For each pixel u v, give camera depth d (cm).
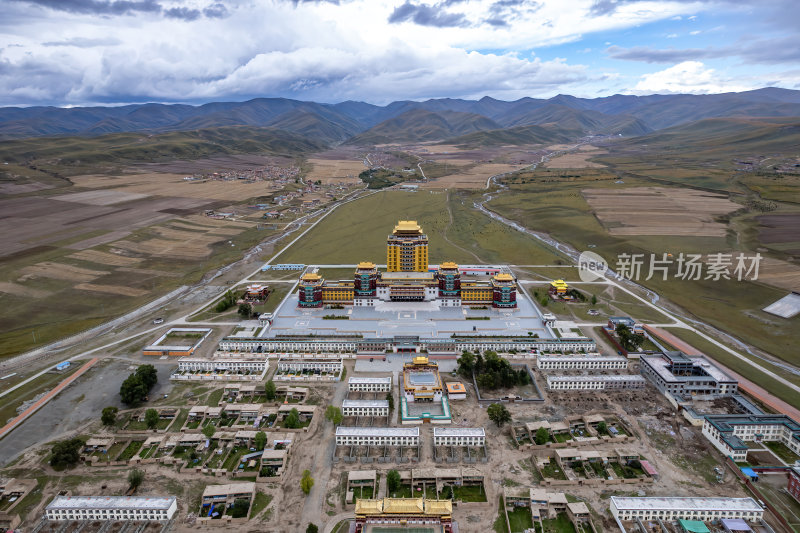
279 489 14500
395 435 16325
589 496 14125
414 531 12688
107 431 17312
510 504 13775
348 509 13688
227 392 19675
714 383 19350
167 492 14425
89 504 13525
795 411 17825
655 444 16400
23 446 16512
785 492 14075
